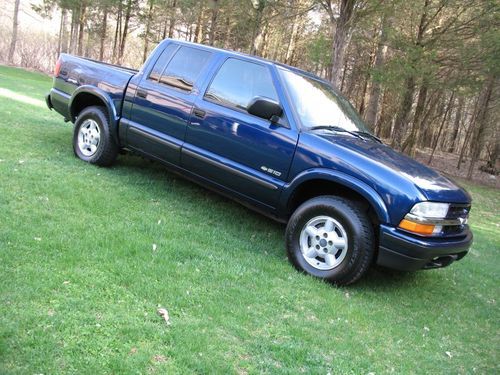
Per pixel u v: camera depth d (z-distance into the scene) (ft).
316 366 10.06
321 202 14.62
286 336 10.98
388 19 49.01
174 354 9.27
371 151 15.42
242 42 89.25
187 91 18.07
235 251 15.31
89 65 21.86
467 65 51.55
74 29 115.85
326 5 38.81
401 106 60.59
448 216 14.28
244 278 13.42
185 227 16.34
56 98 22.84
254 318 11.42
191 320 10.64
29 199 15.75
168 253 13.78
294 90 16.52
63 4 95.25
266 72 16.75
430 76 50.78
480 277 19.99
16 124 27.12
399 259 13.66
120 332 9.61
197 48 18.72
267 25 66.08
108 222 15.25
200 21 91.15
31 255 11.92
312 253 14.80
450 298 16.47
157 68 19.40
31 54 126.21
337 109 17.83
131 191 18.88
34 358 8.36
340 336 11.60
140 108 19.26
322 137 15.30
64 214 15.15
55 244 12.72
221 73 17.66
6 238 12.54
